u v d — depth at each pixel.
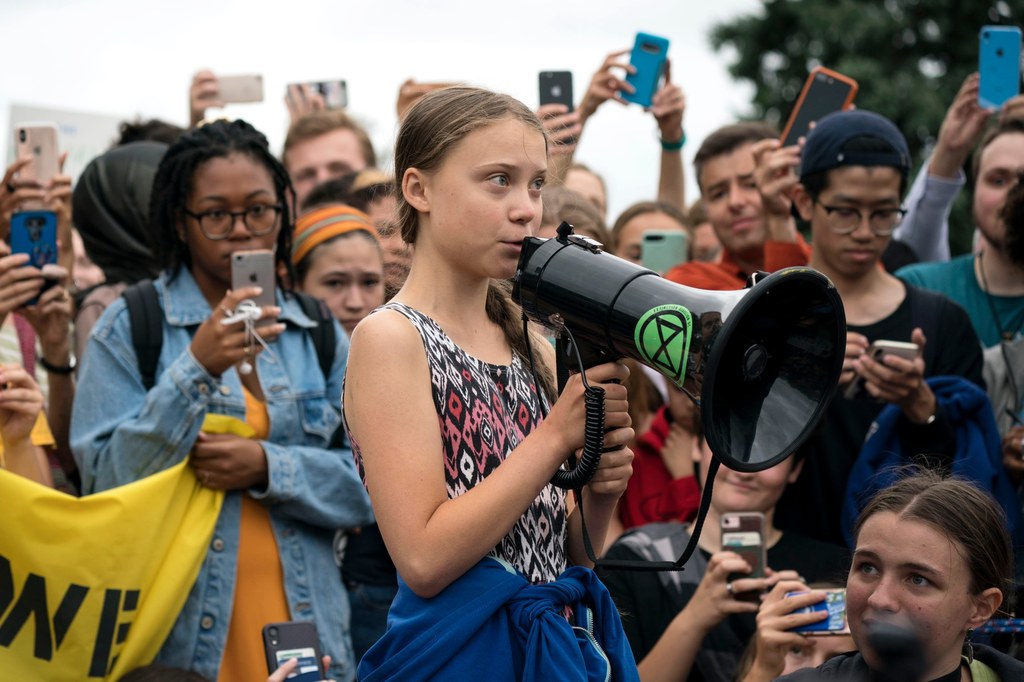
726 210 5.45
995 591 2.71
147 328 3.97
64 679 3.58
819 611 3.55
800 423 2.42
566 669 2.49
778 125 15.75
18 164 4.43
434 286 2.71
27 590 3.58
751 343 2.40
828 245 4.51
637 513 4.59
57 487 4.28
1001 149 4.96
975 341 4.53
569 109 5.74
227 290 4.15
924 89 14.60
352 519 4.04
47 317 4.28
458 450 2.60
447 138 2.61
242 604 3.87
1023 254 4.57
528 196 2.62
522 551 2.67
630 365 4.80
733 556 3.76
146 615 3.68
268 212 4.14
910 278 5.15
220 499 3.87
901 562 2.67
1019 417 4.45
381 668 2.57
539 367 2.89
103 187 4.81
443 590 2.55
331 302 4.77
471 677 2.52
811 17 15.60
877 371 4.11
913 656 2.52
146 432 3.76
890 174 4.43
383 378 2.55
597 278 2.48
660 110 5.94
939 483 2.79
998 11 15.50
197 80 6.04
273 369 4.06
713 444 2.31
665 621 3.96
